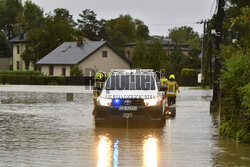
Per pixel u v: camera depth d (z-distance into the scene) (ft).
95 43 481.05
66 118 109.29
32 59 533.14
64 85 415.44
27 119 106.32
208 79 344.28
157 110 89.97
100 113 90.58
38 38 520.83
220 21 122.93
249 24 73.46
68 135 79.15
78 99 188.34
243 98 71.15
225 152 62.44
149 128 90.07
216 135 79.87
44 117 111.45
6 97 196.13
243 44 79.15
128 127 91.45
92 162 54.95
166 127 91.97
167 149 64.64
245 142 70.95
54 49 504.43
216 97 127.44
